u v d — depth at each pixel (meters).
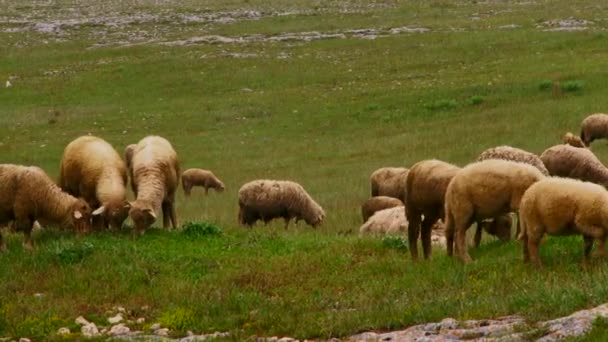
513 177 23.80
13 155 70.50
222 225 36.56
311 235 31.91
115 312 23.41
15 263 27.22
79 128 79.38
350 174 59.53
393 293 22.70
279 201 42.81
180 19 129.62
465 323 18.73
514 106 73.75
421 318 19.88
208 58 102.06
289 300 23.17
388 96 81.69
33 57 108.44
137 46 110.94
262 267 26.69
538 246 22.91
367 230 36.84
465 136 67.19
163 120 80.81
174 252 28.33
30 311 23.22
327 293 23.81
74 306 23.80
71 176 32.50
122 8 143.75
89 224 30.34
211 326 21.47
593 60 85.38
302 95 86.00
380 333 19.41
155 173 32.56
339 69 94.38
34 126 80.44
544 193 22.39
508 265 23.34
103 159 32.38
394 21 117.75
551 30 102.19
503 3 126.94
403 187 44.62
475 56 94.19
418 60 95.00
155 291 24.77
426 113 75.81
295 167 63.81
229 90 90.31
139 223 30.58
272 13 130.62
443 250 27.94
